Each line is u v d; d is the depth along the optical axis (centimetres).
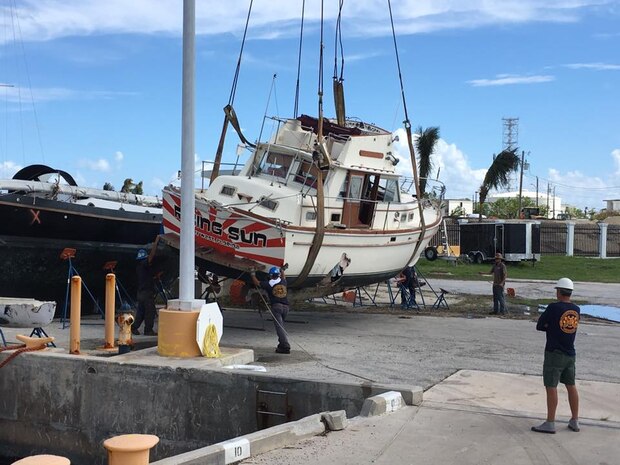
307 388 845
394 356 1207
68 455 979
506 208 8100
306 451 633
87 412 970
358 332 1536
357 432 695
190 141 996
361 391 823
